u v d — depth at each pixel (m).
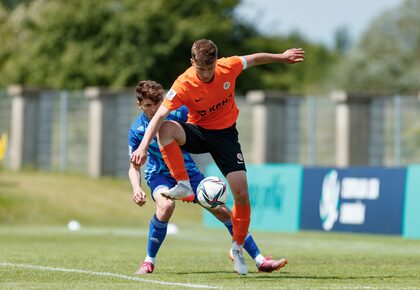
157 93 27.41
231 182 27.25
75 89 136.38
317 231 60.47
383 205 56.38
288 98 96.12
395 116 90.38
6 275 28.34
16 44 151.25
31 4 158.12
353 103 91.94
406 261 35.75
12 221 73.25
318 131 94.75
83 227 68.94
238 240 28.00
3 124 103.75
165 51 138.38
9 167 102.38
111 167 98.94
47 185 87.88
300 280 26.91
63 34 139.50
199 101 26.55
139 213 80.12
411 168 55.28
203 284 25.33
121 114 99.31
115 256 37.47
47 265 32.38
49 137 102.12
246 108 99.38
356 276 28.64
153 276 27.89
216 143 27.25
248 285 25.11
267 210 63.75
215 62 25.91
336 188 59.28
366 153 92.44
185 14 148.88
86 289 24.03
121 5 142.75
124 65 137.75
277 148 96.12
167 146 27.06
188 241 51.09
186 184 27.12
